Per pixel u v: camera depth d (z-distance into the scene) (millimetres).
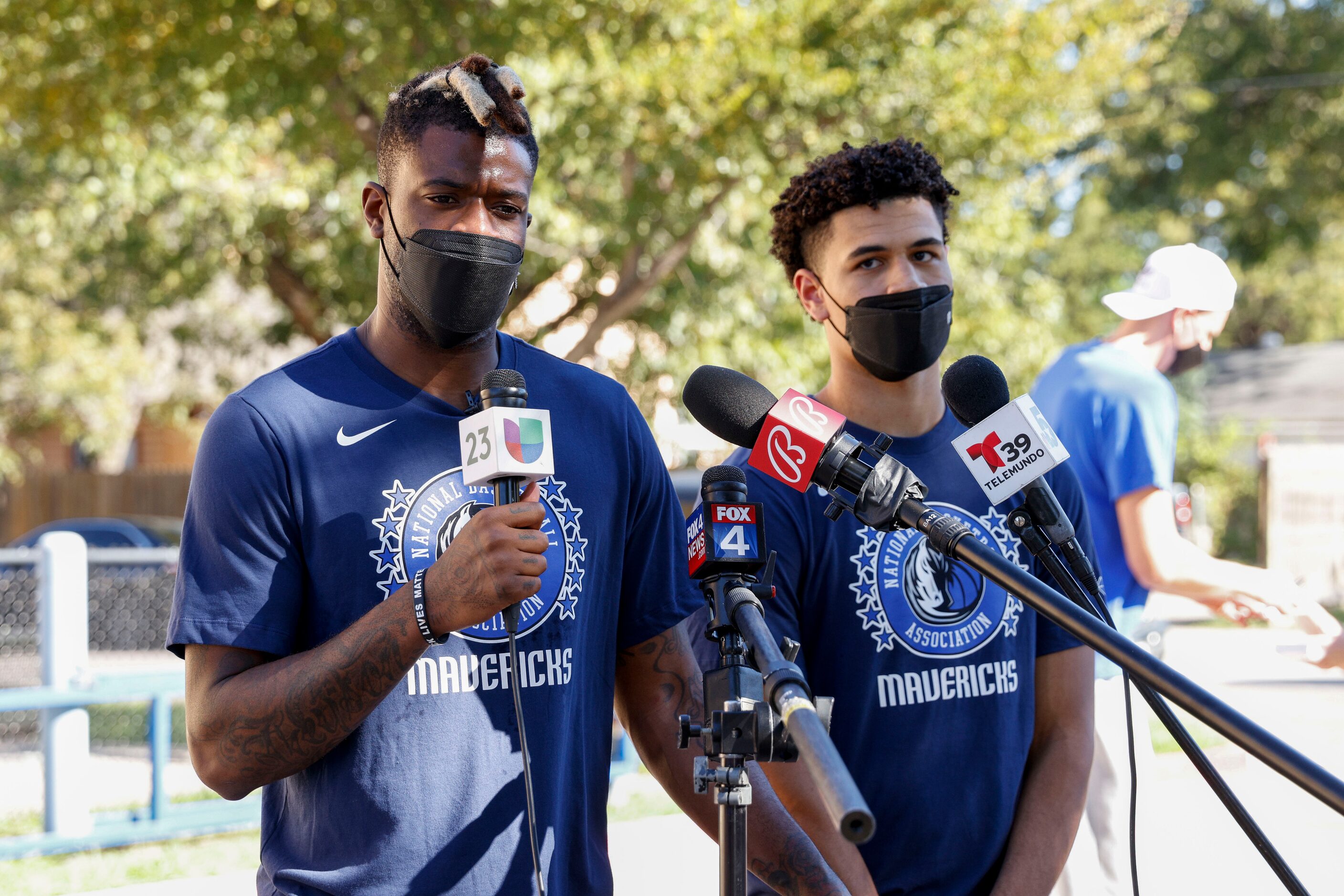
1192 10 26719
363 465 1887
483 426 1690
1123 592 3625
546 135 9367
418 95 1907
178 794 6734
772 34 9773
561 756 1928
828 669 2342
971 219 11539
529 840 1861
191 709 1823
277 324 14781
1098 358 3619
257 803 5918
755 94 9859
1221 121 27016
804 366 11508
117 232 12492
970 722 2344
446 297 1867
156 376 20281
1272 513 19078
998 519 2438
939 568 2367
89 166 11812
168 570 9023
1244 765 6238
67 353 18125
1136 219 30438
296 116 10203
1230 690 8492
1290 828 5277
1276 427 28734
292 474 1855
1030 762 2457
